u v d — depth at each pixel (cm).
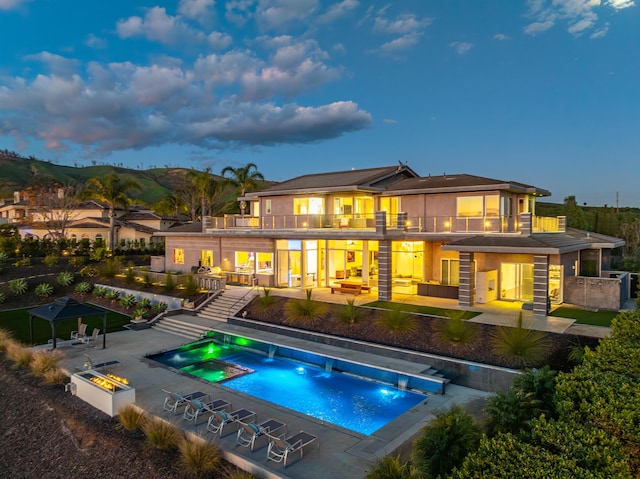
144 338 2150
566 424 675
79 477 1020
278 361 1859
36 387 1513
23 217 6656
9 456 1148
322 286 2930
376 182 2895
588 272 2578
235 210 5894
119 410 1259
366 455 1029
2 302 2825
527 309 2038
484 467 630
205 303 2581
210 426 1167
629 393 730
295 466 979
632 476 620
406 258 2844
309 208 2942
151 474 991
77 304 1953
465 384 1512
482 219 2350
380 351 1736
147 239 5941
